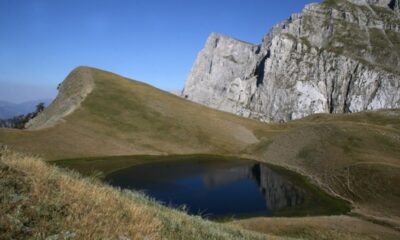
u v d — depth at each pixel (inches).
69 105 3843.5
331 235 1243.8
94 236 261.7
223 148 3506.4
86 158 2760.8
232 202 1900.8
